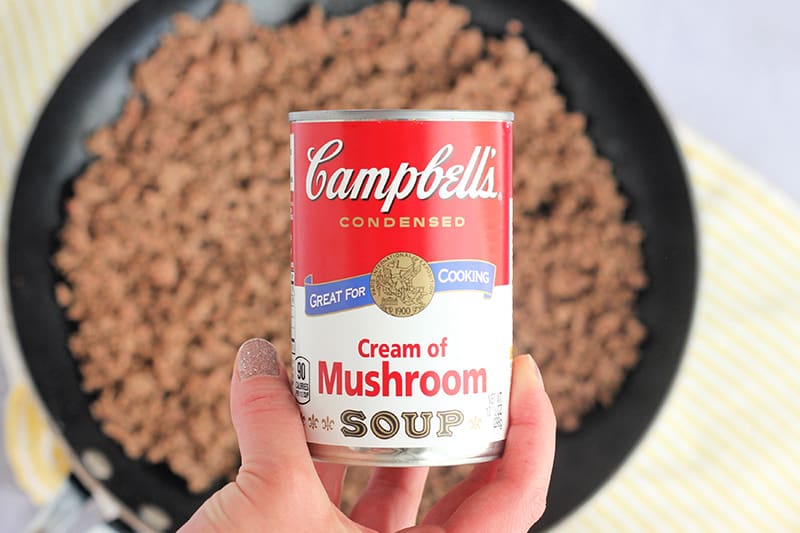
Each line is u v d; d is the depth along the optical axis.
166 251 0.65
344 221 0.35
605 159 0.66
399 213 0.34
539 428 0.38
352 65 0.66
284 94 0.66
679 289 0.64
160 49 0.67
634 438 0.64
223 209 0.65
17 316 0.65
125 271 0.65
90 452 0.64
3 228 0.61
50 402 0.64
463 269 0.35
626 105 0.65
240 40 0.67
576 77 0.66
